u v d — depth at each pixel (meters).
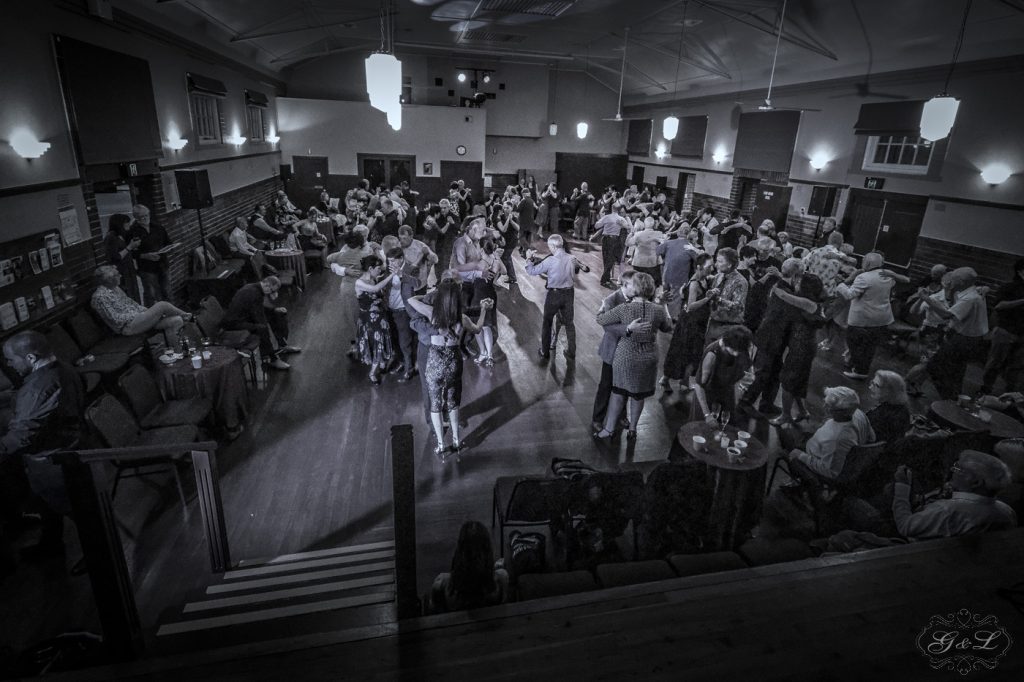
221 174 10.66
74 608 3.28
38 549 3.68
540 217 16.20
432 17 11.32
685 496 3.51
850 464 3.81
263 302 6.63
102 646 2.60
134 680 2.15
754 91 12.80
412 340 6.53
